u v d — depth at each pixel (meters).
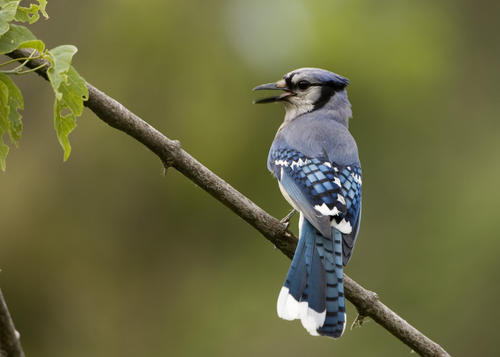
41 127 12.75
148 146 6.62
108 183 12.60
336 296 7.09
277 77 11.85
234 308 12.88
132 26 12.18
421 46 12.39
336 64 11.77
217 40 12.09
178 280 13.01
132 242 12.83
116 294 12.91
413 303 12.79
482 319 12.55
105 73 12.22
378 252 13.17
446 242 13.02
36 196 12.52
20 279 12.59
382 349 12.54
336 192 7.92
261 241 13.07
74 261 12.71
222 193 6.87
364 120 12.32
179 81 12.05
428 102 12.85
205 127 11.92
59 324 12.79
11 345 4.92
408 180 13.22
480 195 13.27
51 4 12.66
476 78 14.74
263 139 11.94
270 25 12.00
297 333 12.77
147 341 12.91
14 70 5.27
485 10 15.08
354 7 12.09
